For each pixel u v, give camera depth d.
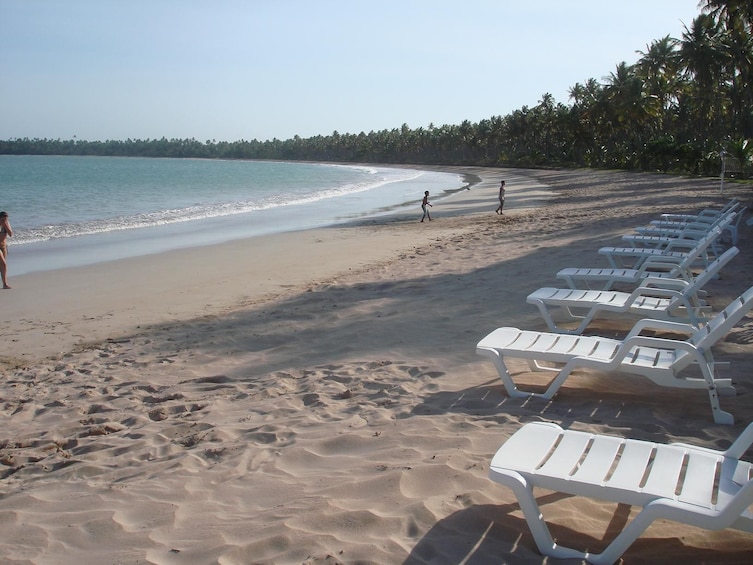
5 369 7.39
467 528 3.17
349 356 6.63
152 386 6.14
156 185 62.97
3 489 4.11
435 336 7.16
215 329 8.33
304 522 3.29
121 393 6.02
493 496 3.50
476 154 133.88
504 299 8.70
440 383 5.60
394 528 3.20
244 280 12.70
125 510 3.62
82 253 17.50
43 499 3.87
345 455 4.22
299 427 4.80
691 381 4.55
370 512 3.34
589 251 12.41
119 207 35.22
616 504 3.43
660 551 2.96
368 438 4.46
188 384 6.16
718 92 53.00
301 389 5.75
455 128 143.88
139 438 4.84
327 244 18.08
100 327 9.27
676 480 2.78
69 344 8.43
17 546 3.27
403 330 7.50
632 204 24.72
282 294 10.74
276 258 15.65
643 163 58.19
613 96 72.50
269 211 31.16
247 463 4.20
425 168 124.31
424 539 3.08
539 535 2.90
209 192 50.34
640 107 65.19
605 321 7.38
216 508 3.58
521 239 15.34
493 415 4.74
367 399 5.35
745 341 6.34
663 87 66.44
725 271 9.87
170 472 4.13
